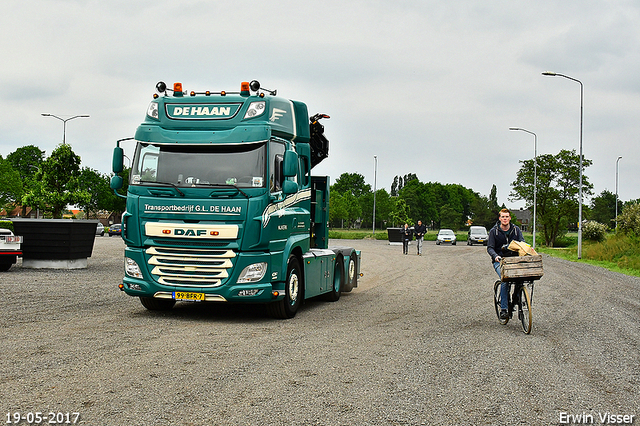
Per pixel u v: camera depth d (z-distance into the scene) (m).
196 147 9.72
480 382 6.09
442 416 4.94
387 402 5.30
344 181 136.00
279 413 4.91
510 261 9.17
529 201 55.75
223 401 5.21
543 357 7.43
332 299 12.96
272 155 9.78
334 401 5.29
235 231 9.37
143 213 9.66
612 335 9.20
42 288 13.23
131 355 6.91
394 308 11.92
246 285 9.42
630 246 33.97
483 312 11.53
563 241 59.28
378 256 32.34
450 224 134.00
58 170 34.00
